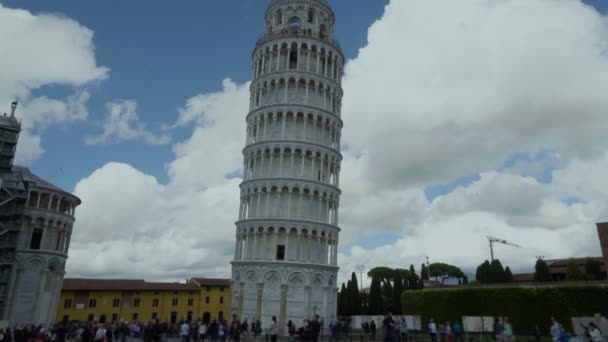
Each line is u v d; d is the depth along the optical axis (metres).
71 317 102.06
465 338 46.16
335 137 70.44
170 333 53.97
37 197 75.31
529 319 51.50
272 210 63.03
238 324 42.16
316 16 74.62
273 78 69.31
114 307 108.31
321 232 63.28
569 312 48.69
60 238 78.06
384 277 136.12
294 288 59.41
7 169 73.31
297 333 40.44
